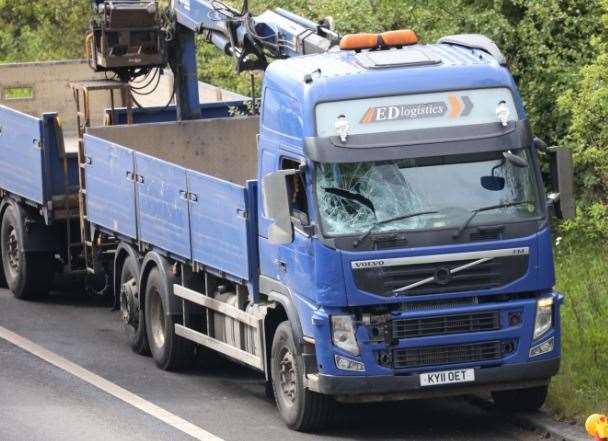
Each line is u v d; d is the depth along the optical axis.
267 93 33.69
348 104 31.17
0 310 47.91
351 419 33.66
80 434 32.00
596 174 45.34
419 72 31.53
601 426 25.34
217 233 35.72
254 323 34.25
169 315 38.84
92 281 49.84
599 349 35.03
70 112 57.12
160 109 50.00
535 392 32.56
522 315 31.12
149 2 47.06
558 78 47.34
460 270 30.67
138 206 40.62
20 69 56.47
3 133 49.97
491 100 31.53
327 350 30.72
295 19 39.97
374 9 50.94
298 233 31.47
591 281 39.88
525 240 30.97
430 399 35.38
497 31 47.88
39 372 38.62
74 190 47.44
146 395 36.12
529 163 31.44
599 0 45.94
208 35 43.66
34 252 48.78
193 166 46.03
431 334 30.81
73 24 75.25
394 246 30.58
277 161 32.84
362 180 30.86
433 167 31.06
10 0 78.56
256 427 32.75
